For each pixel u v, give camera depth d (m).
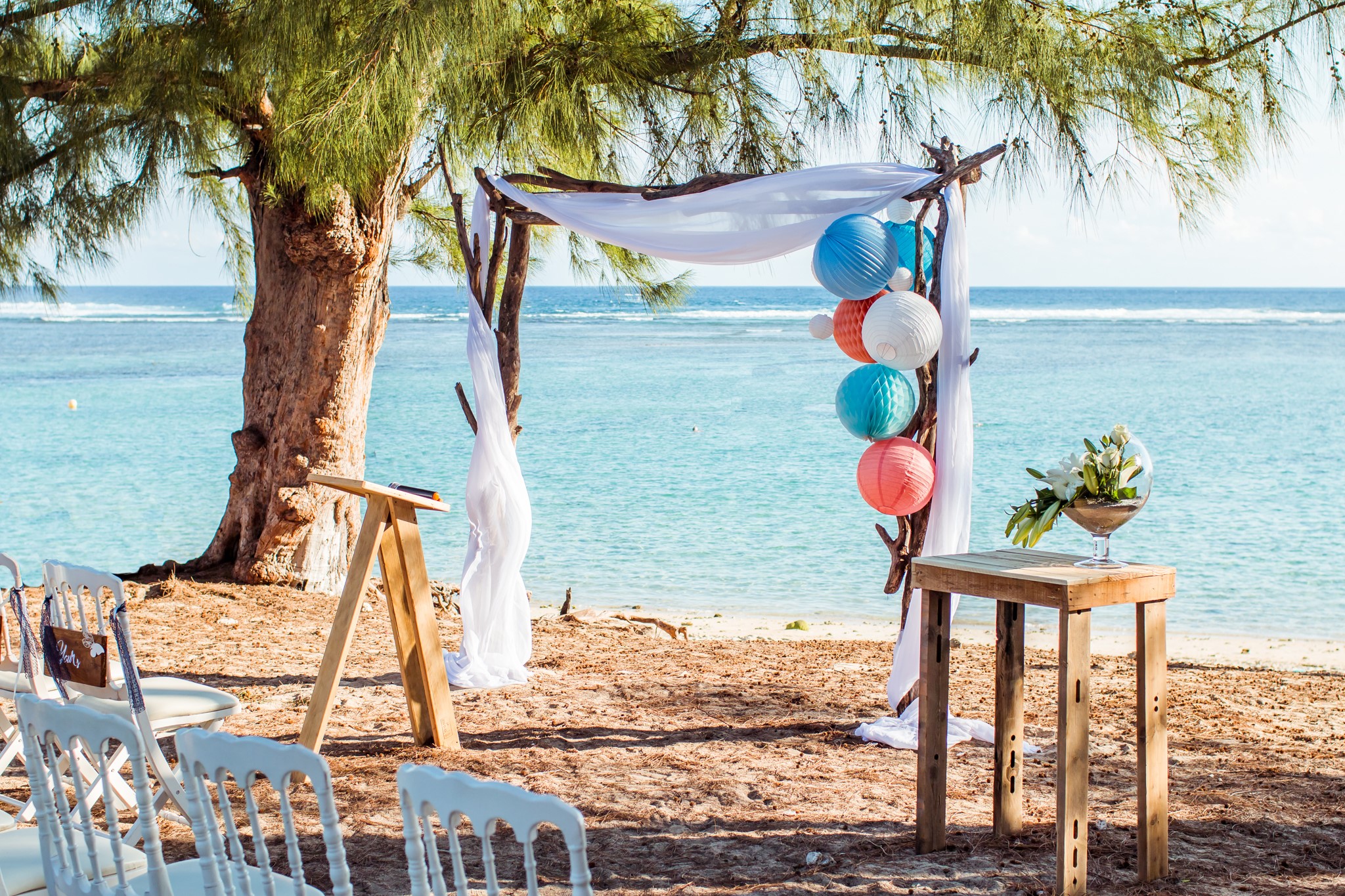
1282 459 20.98
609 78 5.93
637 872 3.49
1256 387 33.88
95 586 3.54
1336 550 13.64
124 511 16.50
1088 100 5.48
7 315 75.38
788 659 7.05
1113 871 3.45
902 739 4.88
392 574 4.77
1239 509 16.38
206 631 7.17
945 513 4.82
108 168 6.33
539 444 23.58
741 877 3.44
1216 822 3.88
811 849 3.66
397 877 3.42
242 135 7.46
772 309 82.25
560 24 6.12
